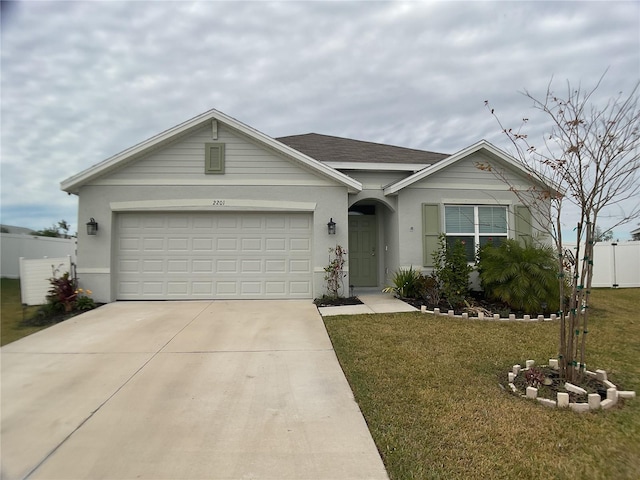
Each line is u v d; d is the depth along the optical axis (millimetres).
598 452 2980
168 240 9438
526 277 7941
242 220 9578
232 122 9242
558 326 7012
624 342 5992
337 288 9336
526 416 3537
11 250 15102
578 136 4336
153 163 9375
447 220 10531
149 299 9336
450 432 3271
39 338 6133
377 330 6539
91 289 9062
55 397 4027
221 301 9211
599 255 13922
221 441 3176
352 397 4004
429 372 4648
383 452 2996
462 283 8805
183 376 4570
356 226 12008
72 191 9336
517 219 10625
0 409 3764
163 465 2857
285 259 9602
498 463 2846
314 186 9602
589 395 3705
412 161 11242
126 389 4219
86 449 3074
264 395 4055
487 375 4578
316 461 2898
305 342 5871
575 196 4438
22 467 2838
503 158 10391
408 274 9609
